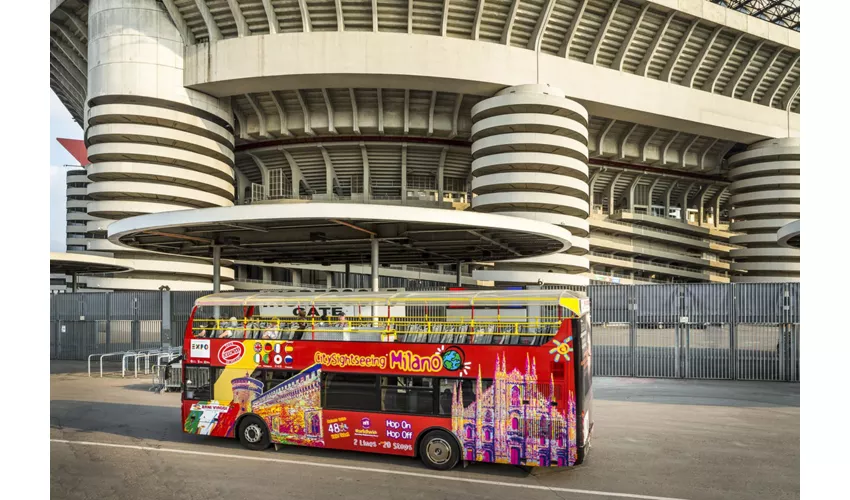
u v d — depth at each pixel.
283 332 16.42
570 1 57.12
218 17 55.53
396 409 15.05
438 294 15.52
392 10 54.50
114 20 54.62
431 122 62.06
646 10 59.84
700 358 30.42
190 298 38.09
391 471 14.48
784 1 68.75
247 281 72.56
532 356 14.03
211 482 13.60
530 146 57.19
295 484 13.45
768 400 24.16
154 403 23.56
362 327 15.59
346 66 53.88
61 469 14.62
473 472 14.43
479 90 58.47
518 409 14.04
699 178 88.00
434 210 24.22
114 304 39.44
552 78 58.78
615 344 31.45
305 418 15.91
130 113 54.53
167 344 36.75
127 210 56.81
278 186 70.62
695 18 61.78
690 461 15.25
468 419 14.41
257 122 64.19
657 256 91.50
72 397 24.94
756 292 29.75
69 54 63.59
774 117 73.38
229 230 27.95
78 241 109.06
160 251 34.94
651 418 20.58
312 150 67.69
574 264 60.97
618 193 89.94
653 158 77.31
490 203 57.97
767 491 12.95
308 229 28.03
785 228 28.78
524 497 12.60
